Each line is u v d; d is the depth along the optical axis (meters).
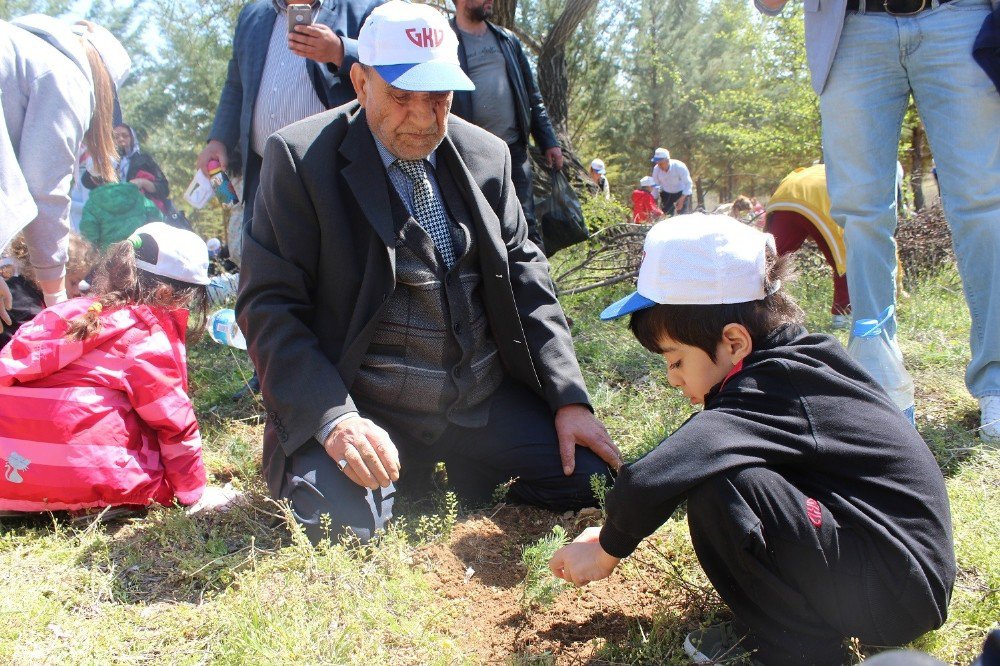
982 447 3.07
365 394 2.87
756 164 26.78
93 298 2.83
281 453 2.70
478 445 2.99
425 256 2.76
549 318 3.04
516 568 2.55
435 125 2.66
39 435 2.68
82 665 2.00
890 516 1.82
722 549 1.88
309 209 2.70
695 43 27.31
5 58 3.20
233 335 4.15
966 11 3.17
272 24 4.07
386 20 2.58
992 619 2.09
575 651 2.13
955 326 4.62
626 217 8.41
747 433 1.84
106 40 3.73
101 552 2.59
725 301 1.95
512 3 8.07
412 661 2.02
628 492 1.88
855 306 3.37
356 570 2.29
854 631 1.85
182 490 2.88
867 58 3.31
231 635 2.06
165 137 15.45
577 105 22.77
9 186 3.01
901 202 7.80
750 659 2.00
